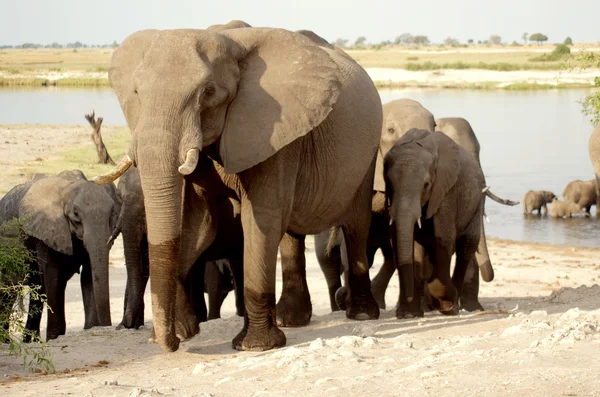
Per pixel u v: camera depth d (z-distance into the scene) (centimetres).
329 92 987
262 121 957
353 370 802
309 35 1315
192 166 863
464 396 659
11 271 1161
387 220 1492
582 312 1057
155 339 1103
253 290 1026
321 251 1585
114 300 1777
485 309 1556
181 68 902
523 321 1028
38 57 19325
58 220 1422
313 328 1179
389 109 1661
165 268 885
